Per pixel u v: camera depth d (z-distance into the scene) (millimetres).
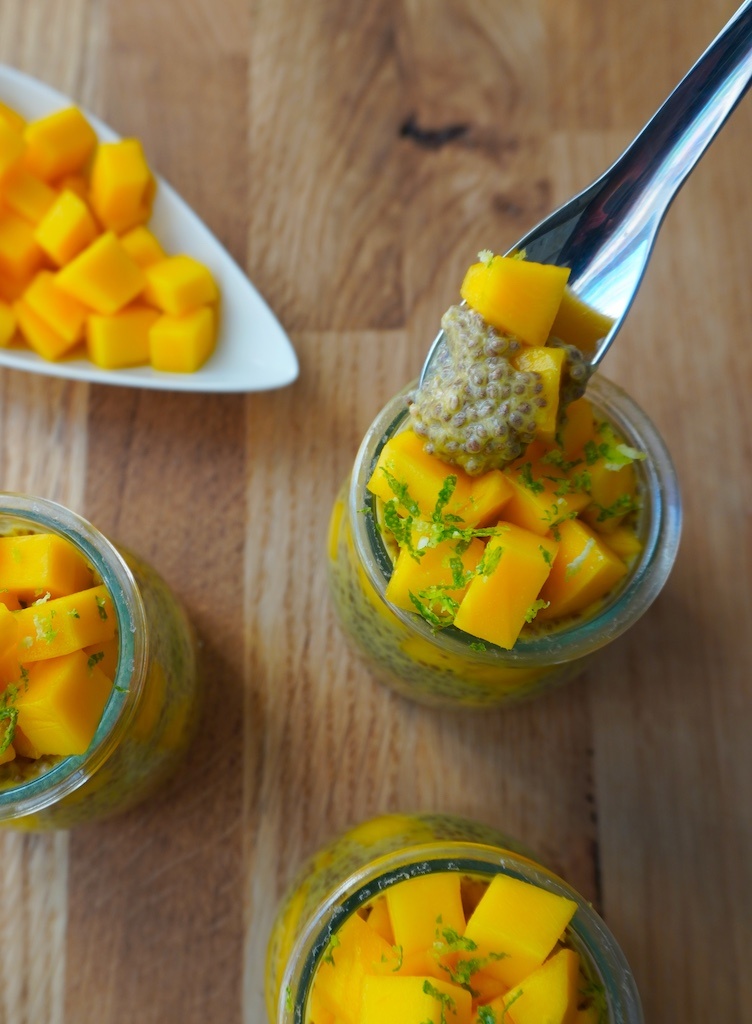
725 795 393
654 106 418
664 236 413
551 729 396
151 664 340
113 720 323
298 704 396
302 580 400
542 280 316
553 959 316
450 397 315
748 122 416
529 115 418
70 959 384
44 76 417
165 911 386
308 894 350
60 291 396
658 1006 383
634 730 396
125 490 402
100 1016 381
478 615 317
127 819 389
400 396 340
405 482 322
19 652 321
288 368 393
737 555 403
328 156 415
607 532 338
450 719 396
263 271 411
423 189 414
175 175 414
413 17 420
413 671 357
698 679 398
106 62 417
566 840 391
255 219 413
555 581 327
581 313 341
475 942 316
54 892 386
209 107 417
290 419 406
